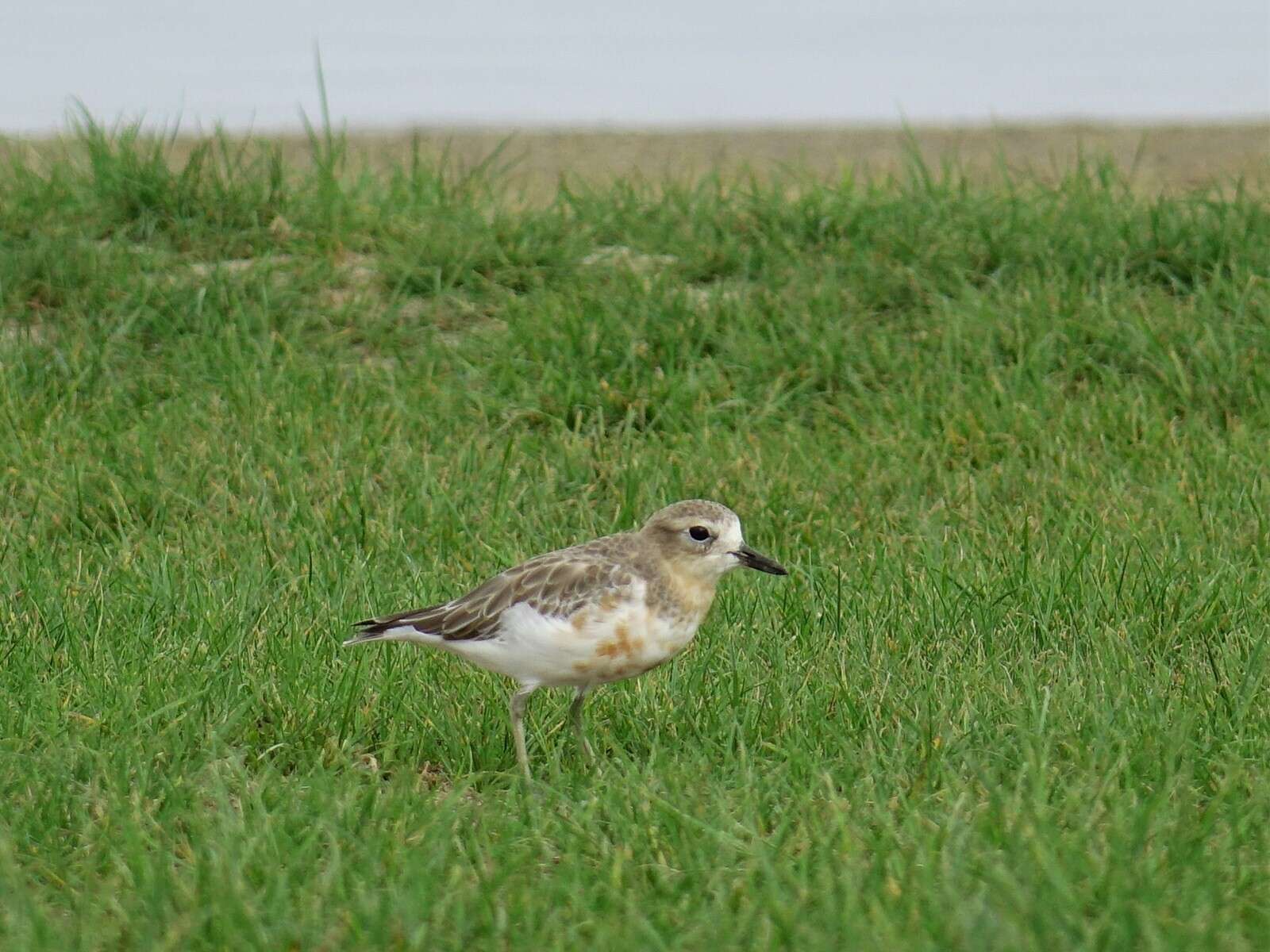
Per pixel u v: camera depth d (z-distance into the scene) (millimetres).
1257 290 16156
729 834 8633
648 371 15531
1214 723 9984
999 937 7418
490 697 10805
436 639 9945
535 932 7777
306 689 10539
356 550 12664
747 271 17328
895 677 10742
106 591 11930
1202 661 10922
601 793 9352
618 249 18172
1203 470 13844
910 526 13273
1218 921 7539
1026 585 11891
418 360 15938
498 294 17062
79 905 8000
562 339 15922
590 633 9625
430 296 17125
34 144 21359
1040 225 17672
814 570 12398
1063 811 8805
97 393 15312
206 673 10641
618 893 8031
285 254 17781
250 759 9992
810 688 10594
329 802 9016
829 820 8898
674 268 17469
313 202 18484
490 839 8914
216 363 15672
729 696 10492
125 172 18344
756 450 14391
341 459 14203
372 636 10211
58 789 9164
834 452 14516
